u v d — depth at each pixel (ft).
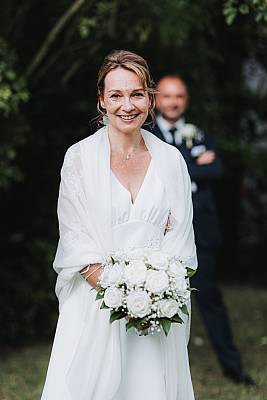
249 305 33.58
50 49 26.11
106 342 12.52
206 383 21.09
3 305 25.71
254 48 37.73
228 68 38.81
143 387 12.55
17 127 23.50
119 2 24.07
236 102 40.06
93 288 12.54
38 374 21.99
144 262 11.92
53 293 25.91
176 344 12.98
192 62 29.71
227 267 43.34
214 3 27.37
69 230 12.78
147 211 12.75
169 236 13.02
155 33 26.25
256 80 41.68
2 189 26.61
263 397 19.84
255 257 43.73
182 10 24.07
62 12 25.22
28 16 25.62
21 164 26.94
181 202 13.12
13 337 25.85
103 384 12.46
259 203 43.60
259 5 17.33
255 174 39.24
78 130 28.04
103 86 12.79
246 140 39.83
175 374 12.84
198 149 20.61
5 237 26.58
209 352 25.00
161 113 20.70
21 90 22.44
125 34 26.25
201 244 20.52
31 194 27.17
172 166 13.24
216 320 20.84
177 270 11.89
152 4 24.07
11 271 26.09
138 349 12.61
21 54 25.89
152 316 11.75
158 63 28.66
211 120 33.30
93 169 12.67
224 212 43.06
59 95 27.53
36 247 26.05
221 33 35.35
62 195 12.94
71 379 12.44
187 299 12.06
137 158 13.06
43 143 27.07
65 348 12.71
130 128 12.59
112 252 12.47
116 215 12.62
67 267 12.64
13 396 19.75
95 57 27.02
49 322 26.66
